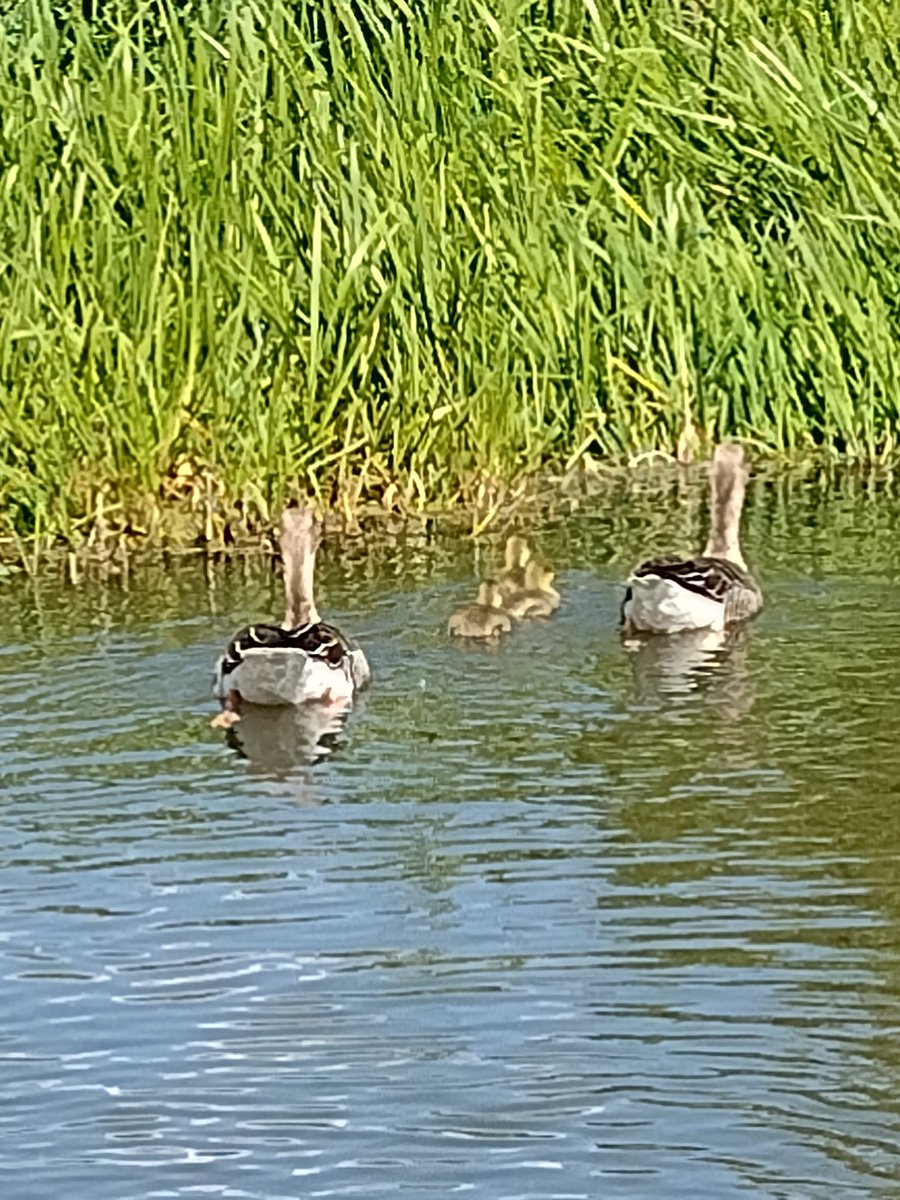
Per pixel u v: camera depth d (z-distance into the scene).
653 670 14.81
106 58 20.16
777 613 15.98
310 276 19.47
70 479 18.48
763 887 11.21
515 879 11.41
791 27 21.31
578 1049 9.62
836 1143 8.90
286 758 13.34
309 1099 9.29
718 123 20.59
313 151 19.66
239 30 19.88
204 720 14.08
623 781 12.77
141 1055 9.68
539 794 12.62
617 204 20.80
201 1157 8.91
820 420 20.95
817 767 12.90
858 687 14.31
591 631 15.77
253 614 16.39
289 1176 8.77
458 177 20.03
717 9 21.30
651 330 20.80
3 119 19.22
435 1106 9.21
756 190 21.02
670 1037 9.70
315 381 19.16
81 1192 8.70
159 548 18.31
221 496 18.67
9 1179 8.79
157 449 18.64
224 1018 9.98
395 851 11.84
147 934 10.88
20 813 12.53
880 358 20.70
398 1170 8.79
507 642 15.55
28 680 14.87
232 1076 9.48
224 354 18.95
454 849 11.84
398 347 19.44
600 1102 9.21
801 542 17.92
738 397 20.97
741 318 20.73
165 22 19.53
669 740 13.43
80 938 10.86
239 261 19.17
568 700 14.27
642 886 11.25
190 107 19.45
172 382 18.81
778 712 13.91
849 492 19.61
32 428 18.53
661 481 20.27
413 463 19.25
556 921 10.88
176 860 11.80
